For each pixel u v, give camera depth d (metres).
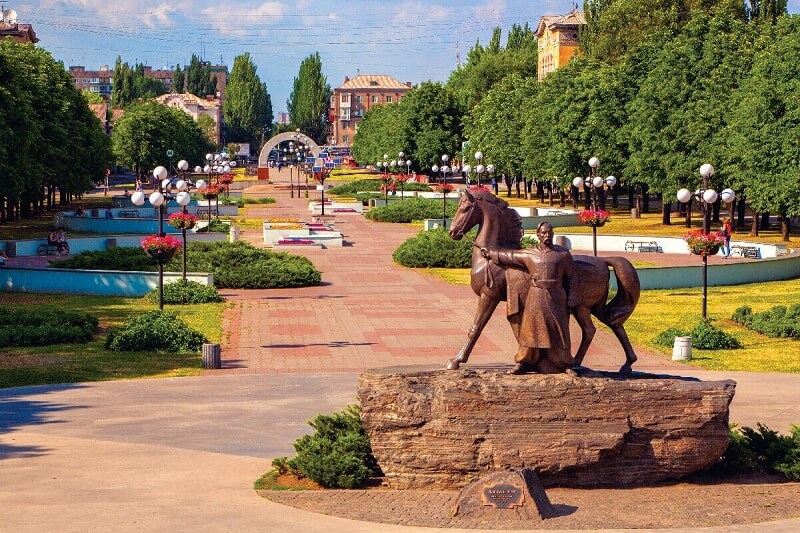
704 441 20.88
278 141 165.12
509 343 38.97
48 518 18.17
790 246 70.44
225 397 29.59
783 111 68.19
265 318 44.78
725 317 44.66
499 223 21.33
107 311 45.91
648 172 83.69
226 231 81.88
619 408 20.52
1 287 52.75
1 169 72.50
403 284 56.12
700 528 17.95
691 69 80.94
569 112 95.75
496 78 164.25
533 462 20.23
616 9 119.31
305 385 31.36
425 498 19.92
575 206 100.25
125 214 99.56
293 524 17.94
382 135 173.50
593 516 18.72
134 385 31.20
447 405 20.27
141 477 21.34
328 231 78.44
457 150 151.50
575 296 21.06
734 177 72.00
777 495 20.28
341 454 21.23
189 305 48.12
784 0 106.94
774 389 30.73
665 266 58.16
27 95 80.31
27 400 29.00
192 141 187.12
